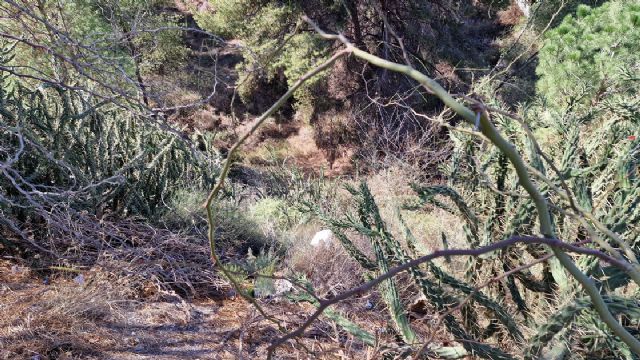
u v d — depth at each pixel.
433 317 2.56
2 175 3.93
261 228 5.47
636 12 8.25
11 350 2.95
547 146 3.54
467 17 16.84
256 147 17.95
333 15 15.09
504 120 3.00
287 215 6.15
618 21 8.41
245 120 18.41
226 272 1.72
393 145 10.52
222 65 18.25
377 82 13.98
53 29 3.41
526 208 2.58
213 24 16.22
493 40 17.28
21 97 4.41
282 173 10.91
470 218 2.72
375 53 14.67
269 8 15.31
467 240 2.75
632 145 2.52
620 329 1.20
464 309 2.53
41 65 4.91
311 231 5.57
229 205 5.62
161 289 3.97
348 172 15.34
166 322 3.57
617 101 3.21
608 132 2.95
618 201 2.42
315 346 3.16
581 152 2.99
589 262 2.36
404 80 13.94
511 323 2.40
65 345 3.11
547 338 2.07
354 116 12.82
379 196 7.25
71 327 3.20
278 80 19.19
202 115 17.42
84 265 4.02
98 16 8.12
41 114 4.49
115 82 4.25
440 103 13.39
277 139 18.50
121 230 4.48
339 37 1.18
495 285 2.71
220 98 17.66
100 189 4.52
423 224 4.80
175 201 4.99
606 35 8.23
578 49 8.40
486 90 3.41
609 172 2.73
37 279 3.88
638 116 2.91
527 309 2.70
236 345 3.33
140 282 3.94
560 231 2.67
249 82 17.17
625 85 5.82
